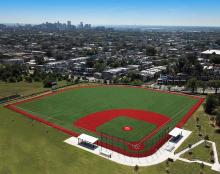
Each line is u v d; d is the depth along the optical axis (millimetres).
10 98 176500
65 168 91250
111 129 127250
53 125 130750
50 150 103938
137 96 185375
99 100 175250
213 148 105375
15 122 133750
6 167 91062
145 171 90250
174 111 153500
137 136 119750
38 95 185875
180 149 105250
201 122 134375
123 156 100938
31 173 87812
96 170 90438
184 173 88250
